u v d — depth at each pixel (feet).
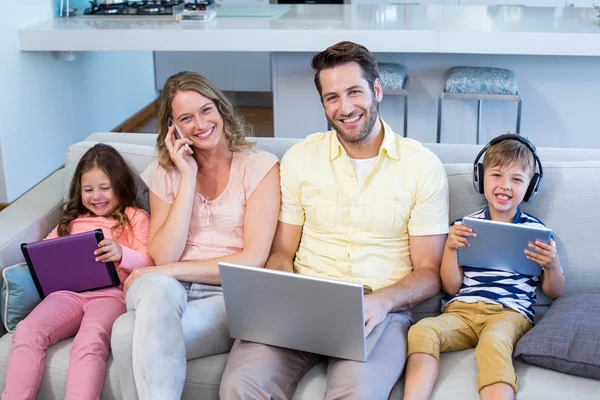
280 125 13.47
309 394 6.13
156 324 6.04
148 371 5.94
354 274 6.79
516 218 6.82
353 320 5.76
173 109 6.97
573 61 12.41
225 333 6.61
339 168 6.83
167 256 7.06
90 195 7.52
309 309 5.86
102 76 16.24
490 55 12.57
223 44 12.36
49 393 6.52
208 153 7.14
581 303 6.34
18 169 12.84
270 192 7.06
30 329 6.53
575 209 6.93
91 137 8.68
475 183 6.99
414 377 5.97
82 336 6.53
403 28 11.94
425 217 6.74
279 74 13.16
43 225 7.72
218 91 7.07
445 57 12.66
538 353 5.98
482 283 6.69
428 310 7.09
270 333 6.17
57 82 14.16
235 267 5.91
